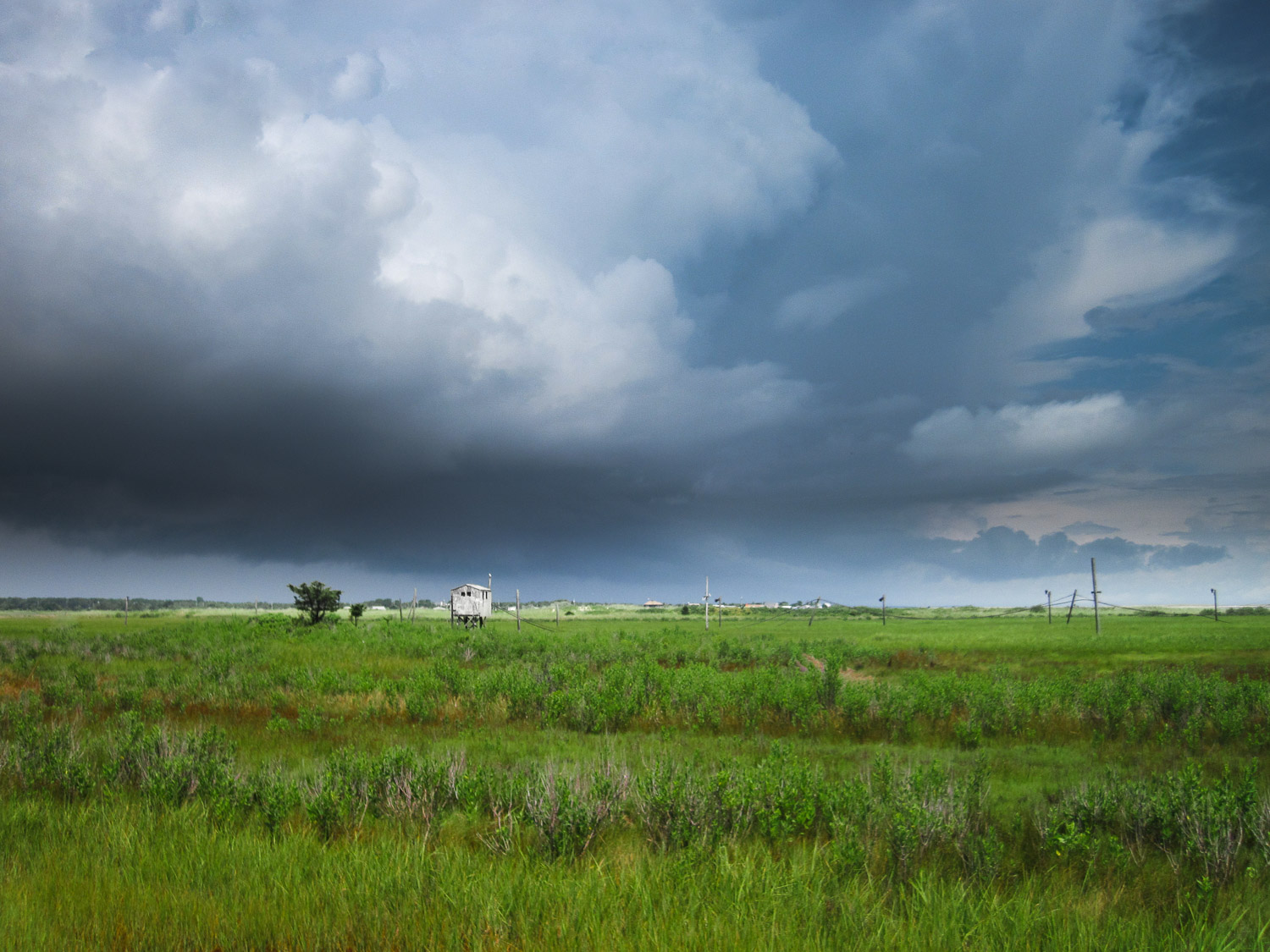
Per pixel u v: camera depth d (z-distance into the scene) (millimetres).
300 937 5250
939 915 5746
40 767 10805
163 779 10000
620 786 9352
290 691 21469
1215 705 16625
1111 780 9555
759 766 10227
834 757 13516
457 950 5043
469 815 8930
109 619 91625
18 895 5809
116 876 6379
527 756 13219
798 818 8500
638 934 5203
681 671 22844
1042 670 29500
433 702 19203
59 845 7383
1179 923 5941
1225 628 60094
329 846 7801
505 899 5855
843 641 43938
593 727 17047
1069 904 6320
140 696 20625
